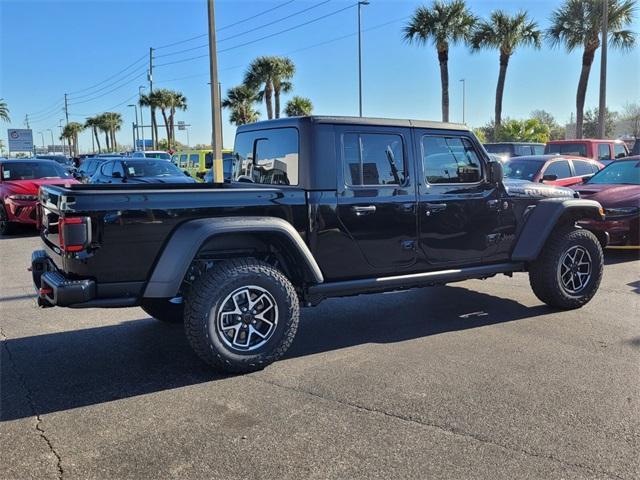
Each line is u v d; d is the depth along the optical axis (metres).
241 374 4.42
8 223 12.97
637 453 3.20
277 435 3.44
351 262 4.91
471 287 7.38
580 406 3.79
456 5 28.66
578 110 27.98
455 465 3.08
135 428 3.55
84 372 4.52
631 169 10.12
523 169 11.70
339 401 3.90
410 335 5.38
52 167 14.05
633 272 8.19
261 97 42.56
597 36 26.61
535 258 5.85
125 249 4.04
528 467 3.05
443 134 5.34
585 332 5.40
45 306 4.38
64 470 3.08
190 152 24.36
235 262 4.40
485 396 3.96
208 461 3.15
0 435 3.48
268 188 4.84
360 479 2.95
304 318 6.02
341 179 4.79
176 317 5.81
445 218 5.34
